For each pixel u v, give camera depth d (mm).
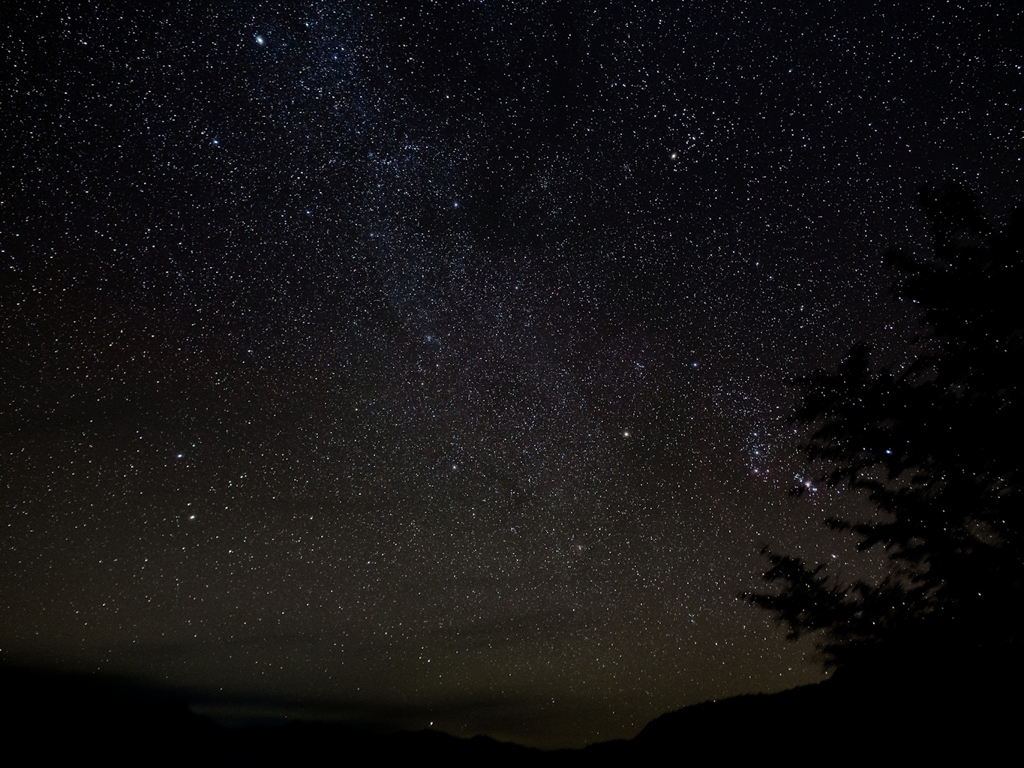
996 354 2645
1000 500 2605
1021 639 2525
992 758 2475
